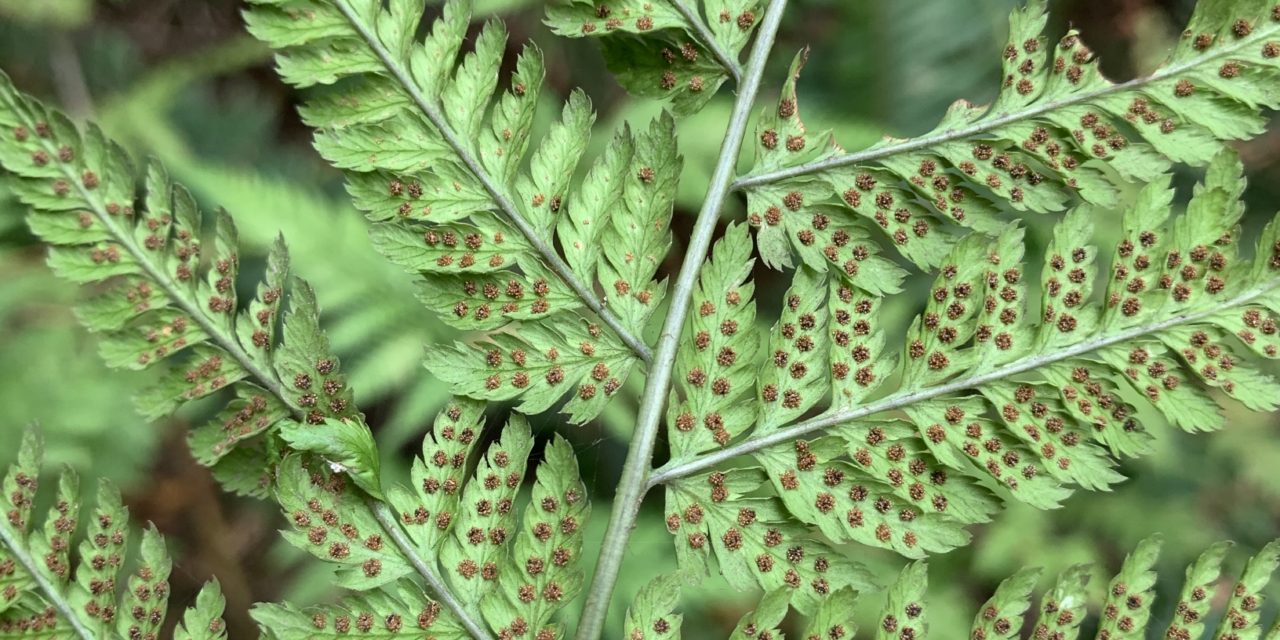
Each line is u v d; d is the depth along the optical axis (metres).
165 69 0.35
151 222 0.23
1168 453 0.29
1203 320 0.23
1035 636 0.23
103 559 0.23
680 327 0.24
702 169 0.30
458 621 0.23
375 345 0.29
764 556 0.23
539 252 0.24
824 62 0.33
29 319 0.30
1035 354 0.23
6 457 0.28
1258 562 0.23
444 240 0.23
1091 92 0.24
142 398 0.23
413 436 0.30
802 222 0.24
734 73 0.24
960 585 0.29
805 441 0.23
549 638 0.23
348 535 0.23
